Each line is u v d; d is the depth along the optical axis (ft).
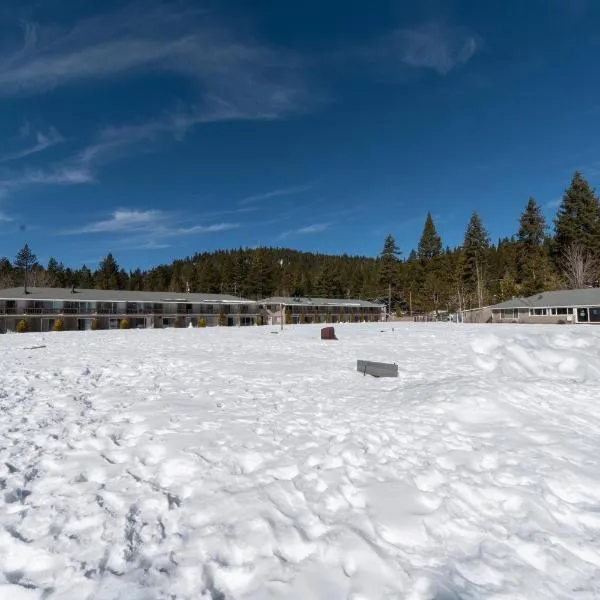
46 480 13.94
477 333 97.25
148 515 11.95
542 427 20.08
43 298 158.61
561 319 158.71
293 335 96.94
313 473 14.94
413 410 22.89
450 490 13.99
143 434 18.72
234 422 20.85
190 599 8.80
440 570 10.01
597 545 11.19
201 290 328.90
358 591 9.18
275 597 8.99
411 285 291.17
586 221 203.10
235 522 11.69
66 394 26.53
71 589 8.86
